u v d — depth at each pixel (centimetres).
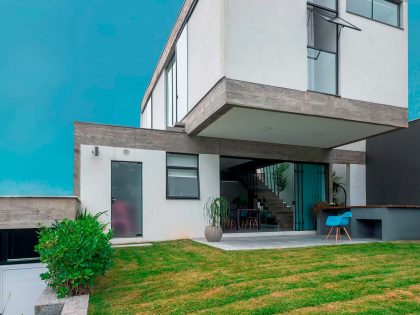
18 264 798
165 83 1623
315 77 963
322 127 1043
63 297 483
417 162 1425
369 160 1667
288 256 717
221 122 971
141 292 496
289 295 444
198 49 1037
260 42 867
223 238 1105
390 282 500
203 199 1115
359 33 1023
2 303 732
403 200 1480
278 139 1195
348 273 559
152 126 1978
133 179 1043
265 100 855
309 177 1358
